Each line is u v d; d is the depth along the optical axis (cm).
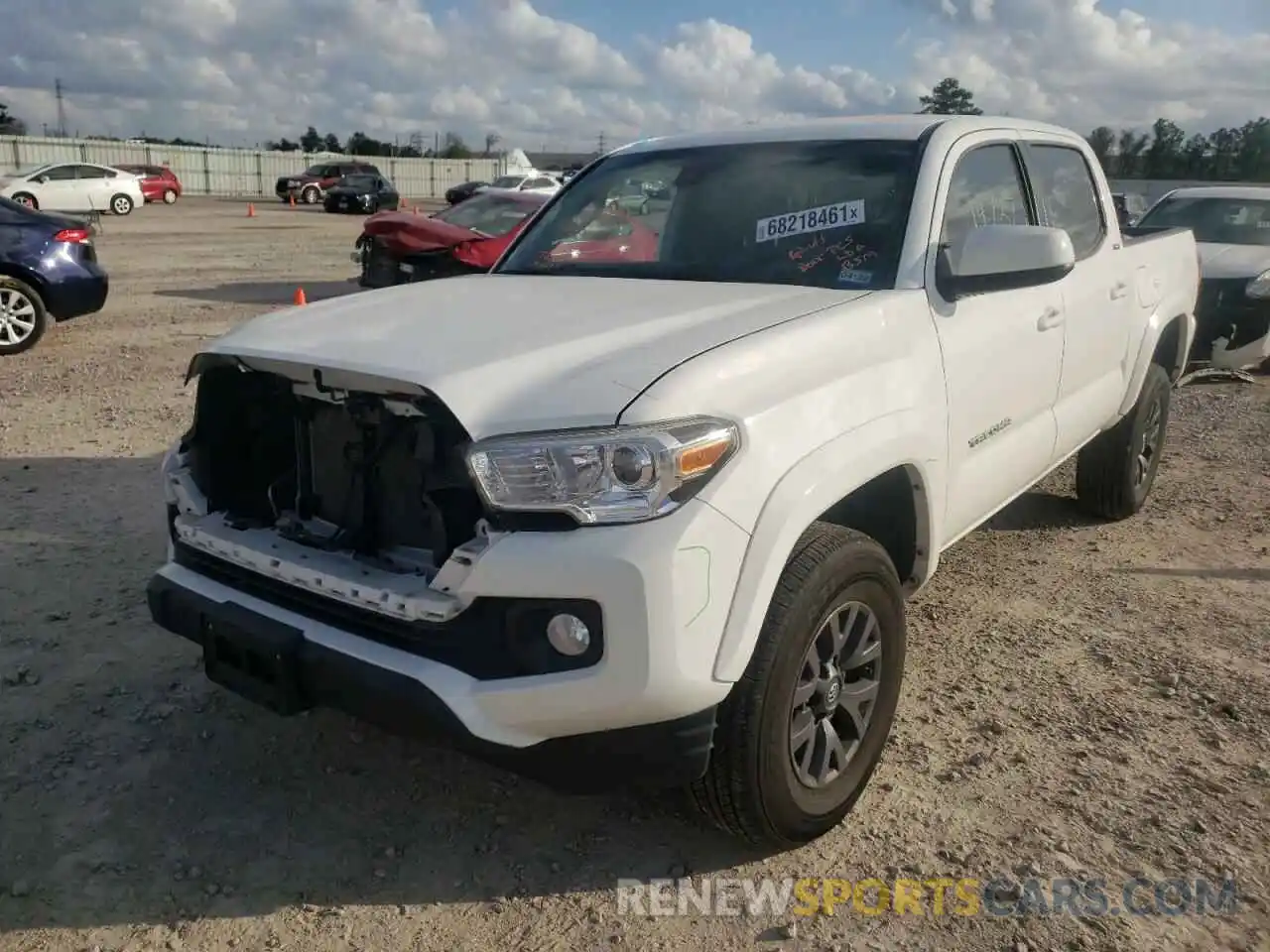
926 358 315
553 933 259
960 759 333
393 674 243
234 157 5412
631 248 379
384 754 338
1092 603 454
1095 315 439
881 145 365
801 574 258
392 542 268
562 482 229
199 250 2038
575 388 240
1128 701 369
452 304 313
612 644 228
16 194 2986
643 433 230
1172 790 315
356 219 3334
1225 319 916
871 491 324
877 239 336
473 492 242
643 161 414
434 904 269
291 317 308
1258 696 372
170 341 1027
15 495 567
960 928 260
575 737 238
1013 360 367
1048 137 437
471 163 6119
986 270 321
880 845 291
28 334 956
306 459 288
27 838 292
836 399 274
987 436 359
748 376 254
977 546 522
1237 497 604
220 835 296
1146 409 532
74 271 976
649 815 307
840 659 288
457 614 239
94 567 472
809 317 286
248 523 294
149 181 4009
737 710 251
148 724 350
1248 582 478
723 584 237
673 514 232
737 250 356
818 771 284
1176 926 260
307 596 268
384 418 259
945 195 348
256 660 268
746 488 242
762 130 404
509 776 326
